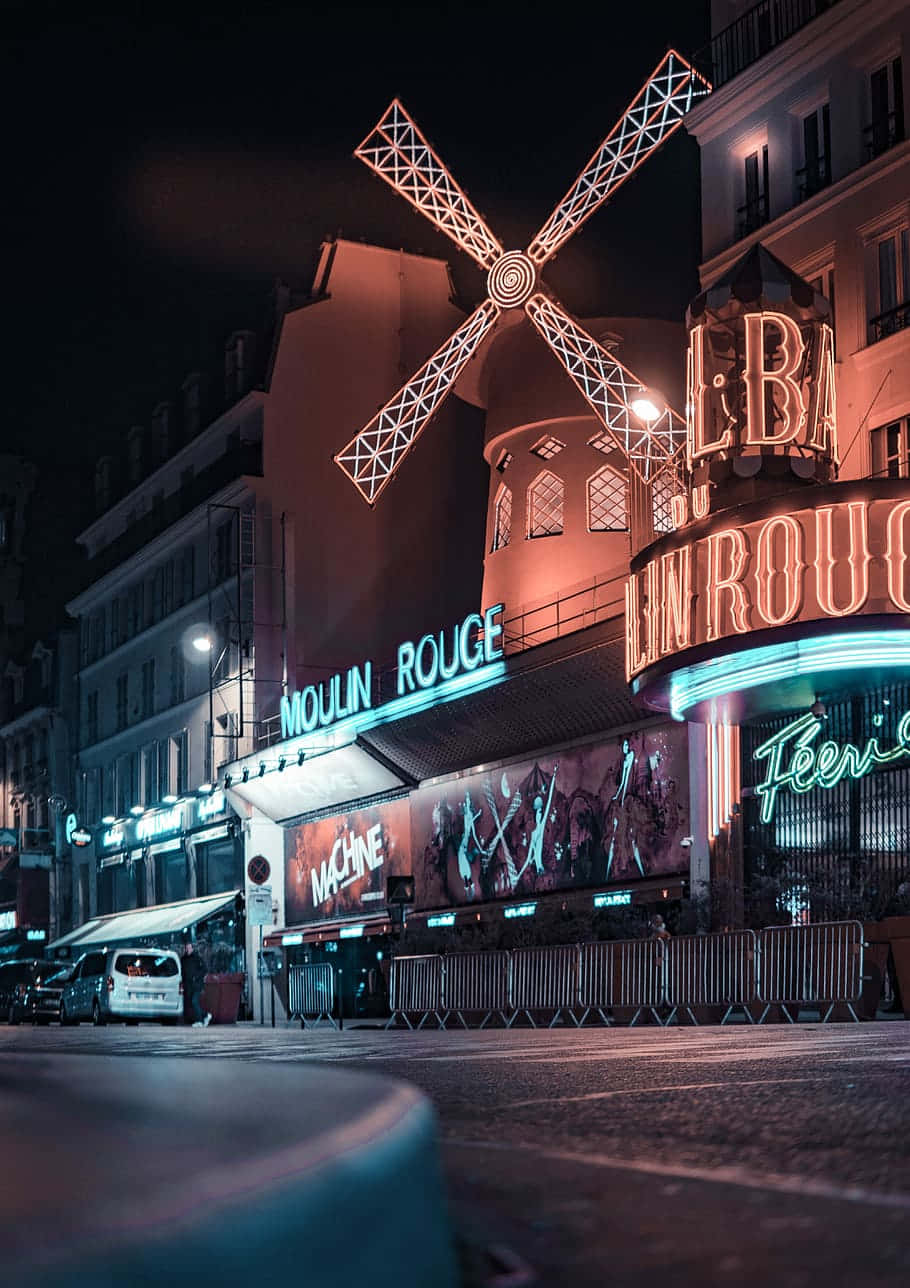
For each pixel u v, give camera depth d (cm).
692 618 2273
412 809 3581
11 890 5950
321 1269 115
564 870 3008
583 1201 316
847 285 2464
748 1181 343
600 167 3222
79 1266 101
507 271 3375
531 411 3469
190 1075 274
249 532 4331
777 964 1881
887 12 2409
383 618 4403
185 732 4766
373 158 3394
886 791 2356
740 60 2797
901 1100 575
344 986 3869
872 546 2116
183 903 4706
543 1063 936
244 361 4634
